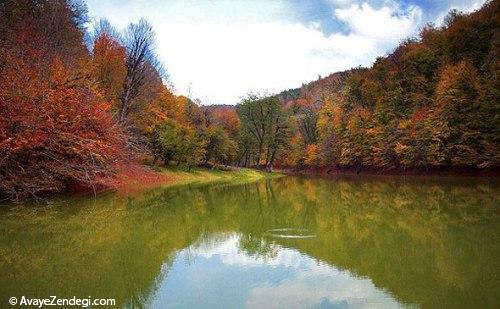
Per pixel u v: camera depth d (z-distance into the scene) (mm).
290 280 9055
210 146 60219
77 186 25297
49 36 27156
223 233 14922
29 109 18453
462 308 7391
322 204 23828
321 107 89875
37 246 12102
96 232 14234
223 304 7629
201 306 7523
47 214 17156
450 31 57531
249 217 19094
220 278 9242
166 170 48656
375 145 59906
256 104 73875
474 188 29516
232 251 11922
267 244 12891
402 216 18016
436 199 23875
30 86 18953
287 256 11258
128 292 8344
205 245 12766
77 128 21391
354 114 67625
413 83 57938
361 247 12273
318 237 13938
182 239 13711
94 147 21672
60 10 29781
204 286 8664
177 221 17531
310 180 51781
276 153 80125
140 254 11453
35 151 20016
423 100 53219
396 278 9141
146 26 38312
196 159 53250
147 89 44906
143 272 9734
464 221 16234
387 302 7672
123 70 39469
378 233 14422
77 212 18000
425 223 16109
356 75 75188
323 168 78688
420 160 48656
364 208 21203
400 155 53375
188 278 9242
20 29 24406
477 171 43188
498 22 51281
